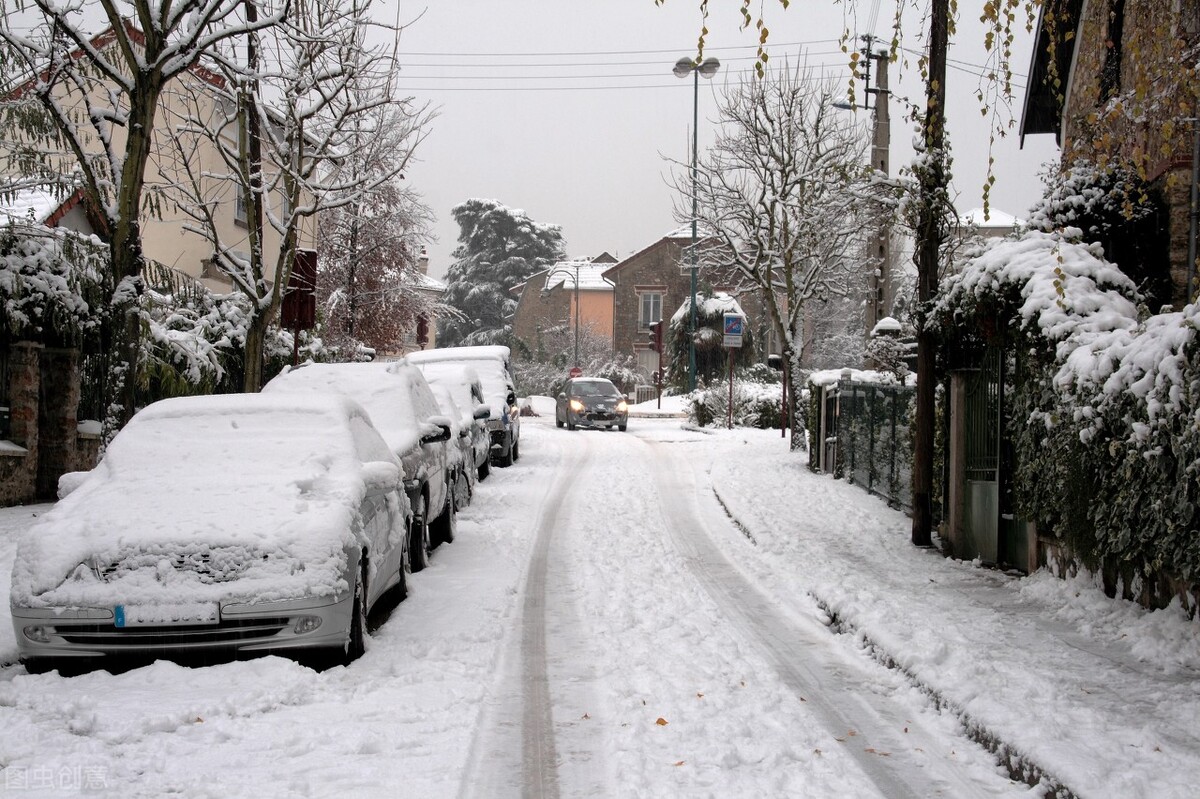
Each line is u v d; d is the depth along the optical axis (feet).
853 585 32.19
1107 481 26.32
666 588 33.17
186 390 54.24
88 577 22.07
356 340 95.30
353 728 18.89
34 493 47.11
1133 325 28.19
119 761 16.98
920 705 21.20
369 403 37.68
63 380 48.21
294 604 22.07
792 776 16.94
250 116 49.85
